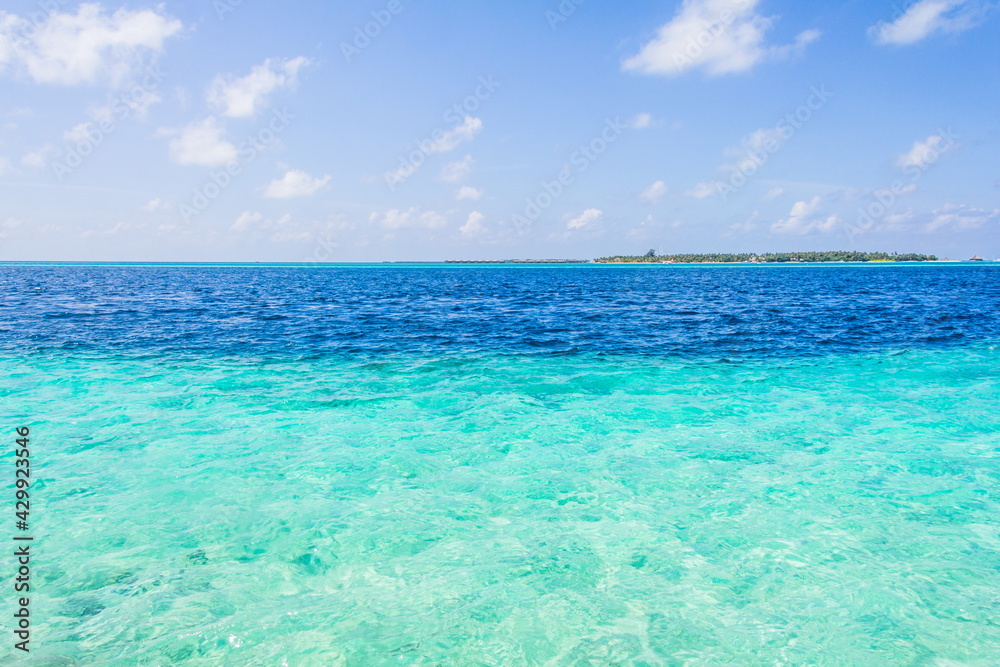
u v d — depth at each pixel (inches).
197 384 520.1
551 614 192.7
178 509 271.6
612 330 922.1
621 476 315.6
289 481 306.8
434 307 1391.5
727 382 539.2
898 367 604.7
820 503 278.7
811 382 537.0
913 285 2410.2
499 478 313.6
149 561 225.0
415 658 170.6
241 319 1067.3
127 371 573.9
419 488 300.0
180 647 173.5
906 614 191.6
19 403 450.6
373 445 364.5
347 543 241.4
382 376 561.0
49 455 339.9
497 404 461.7
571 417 426.9
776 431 392.2
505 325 993.5
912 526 255.3
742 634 182.2
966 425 402.6
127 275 3826.3
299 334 860.6
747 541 242.7
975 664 167.8
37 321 983.0
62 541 239.3
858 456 342.6
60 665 164.2
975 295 1763.0
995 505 275.4
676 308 1347.2
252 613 191.9
